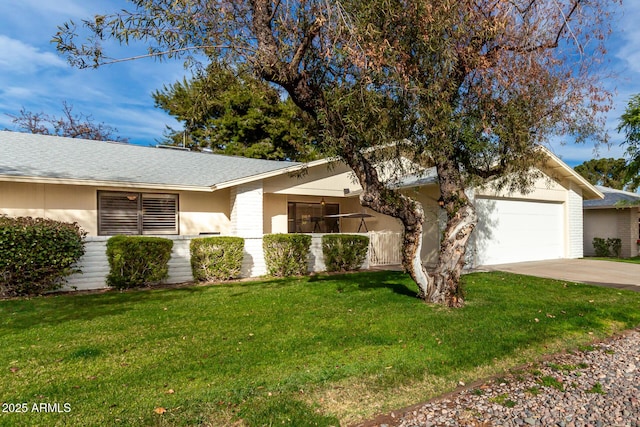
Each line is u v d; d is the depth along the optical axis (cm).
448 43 526
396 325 528
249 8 529
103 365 389
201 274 950
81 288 841
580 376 382
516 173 738
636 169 1273
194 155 1400
